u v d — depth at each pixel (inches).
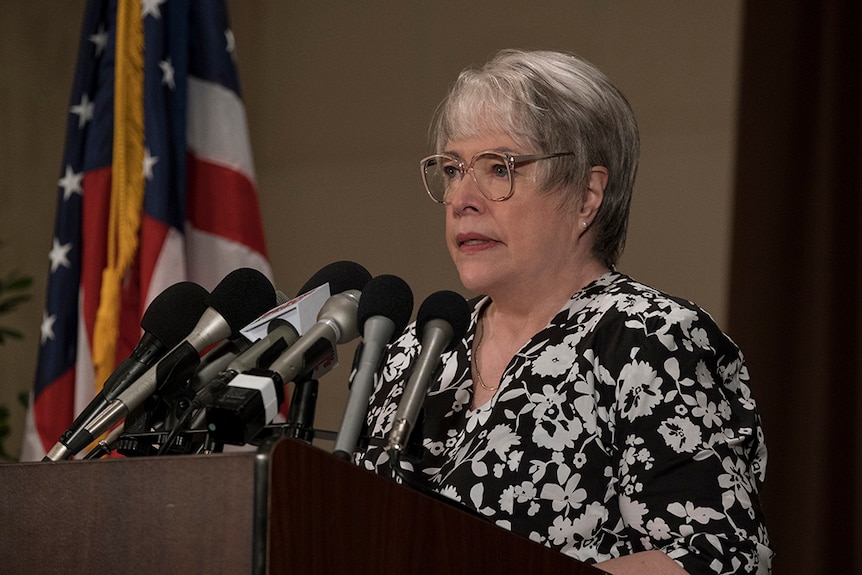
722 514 137.5
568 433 149.7
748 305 333.7
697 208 397.7
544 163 162.4
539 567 115.6
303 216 462.0
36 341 505.4
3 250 510.0
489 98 164.9
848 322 324.2
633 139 169.8
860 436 316.2
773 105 339.9
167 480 97.0
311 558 93.7
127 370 141.4
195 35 339.6
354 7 467.2
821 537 315.3
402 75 455.8
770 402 327.0
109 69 329.7
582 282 167.9
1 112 521.3
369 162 455.8
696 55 405.4
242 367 123.5
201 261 328.8
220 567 92.7
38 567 102.0
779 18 342.6
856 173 329.1
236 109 338.3
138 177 319.0
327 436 126.0
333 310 129.9
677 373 145.5
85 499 101.0
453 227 166.6
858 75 333.4
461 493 150.3
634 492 141.9
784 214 334.3
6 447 496.4
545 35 430.0
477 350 170.9
